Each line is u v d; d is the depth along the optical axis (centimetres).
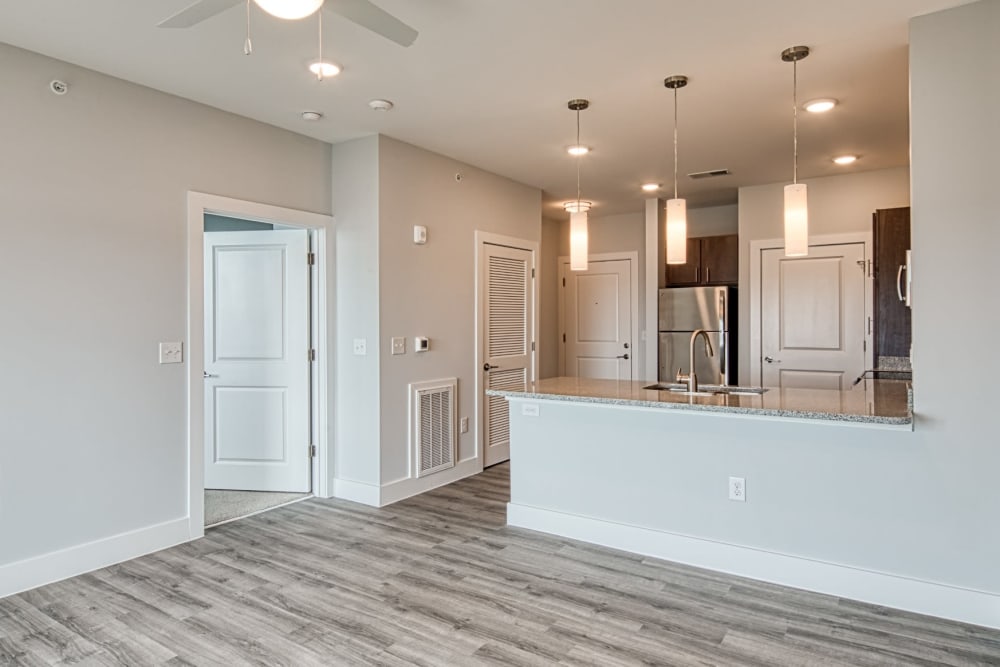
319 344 439
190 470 356
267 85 334
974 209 249
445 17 260
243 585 294
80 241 309
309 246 441
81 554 308
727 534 308
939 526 259
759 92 345
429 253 461
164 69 312
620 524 339
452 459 483
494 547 343
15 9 251
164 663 228
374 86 336
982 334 248
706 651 234
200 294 360
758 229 571
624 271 717
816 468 285
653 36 278
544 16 260
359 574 307
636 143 441
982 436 250
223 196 372
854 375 526
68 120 305
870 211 518
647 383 399
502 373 542
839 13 257
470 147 452
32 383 293
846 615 261
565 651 234
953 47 253
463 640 243
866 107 369
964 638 242
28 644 242
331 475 443
